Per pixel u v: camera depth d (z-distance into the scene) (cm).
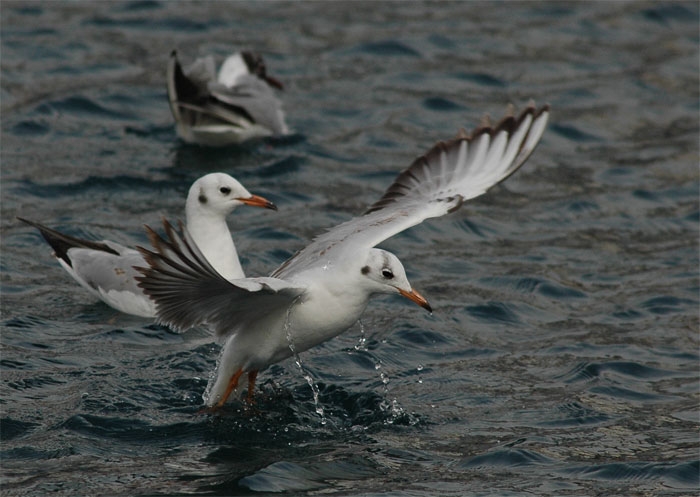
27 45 2366
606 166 1984
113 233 1590
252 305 980
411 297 1023
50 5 2638
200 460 997
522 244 1658
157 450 1016
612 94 2319
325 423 1098
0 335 1252
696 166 1983
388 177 1875
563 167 1981
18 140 1923
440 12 2767
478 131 1153
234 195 1402
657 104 2280
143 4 2692
